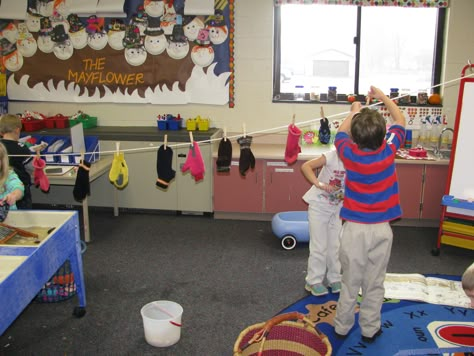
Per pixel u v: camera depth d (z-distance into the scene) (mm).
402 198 4148
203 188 4410
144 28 4516
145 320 2529
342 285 2537
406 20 4379
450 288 3158
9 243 2455
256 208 4344
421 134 4465
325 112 4543
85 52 4652
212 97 4605
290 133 2908
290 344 2398
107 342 2590
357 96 4512
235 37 4477
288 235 3756
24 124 4418
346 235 2438
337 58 4504
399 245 3898
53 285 2959
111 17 4531
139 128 4668
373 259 2428
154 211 4652
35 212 2699
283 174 4215
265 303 2986
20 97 4820
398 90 4465
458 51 4312
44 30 4652
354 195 2398
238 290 3152
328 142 4238
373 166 2293
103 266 3496
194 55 4516
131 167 4453
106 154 4375
